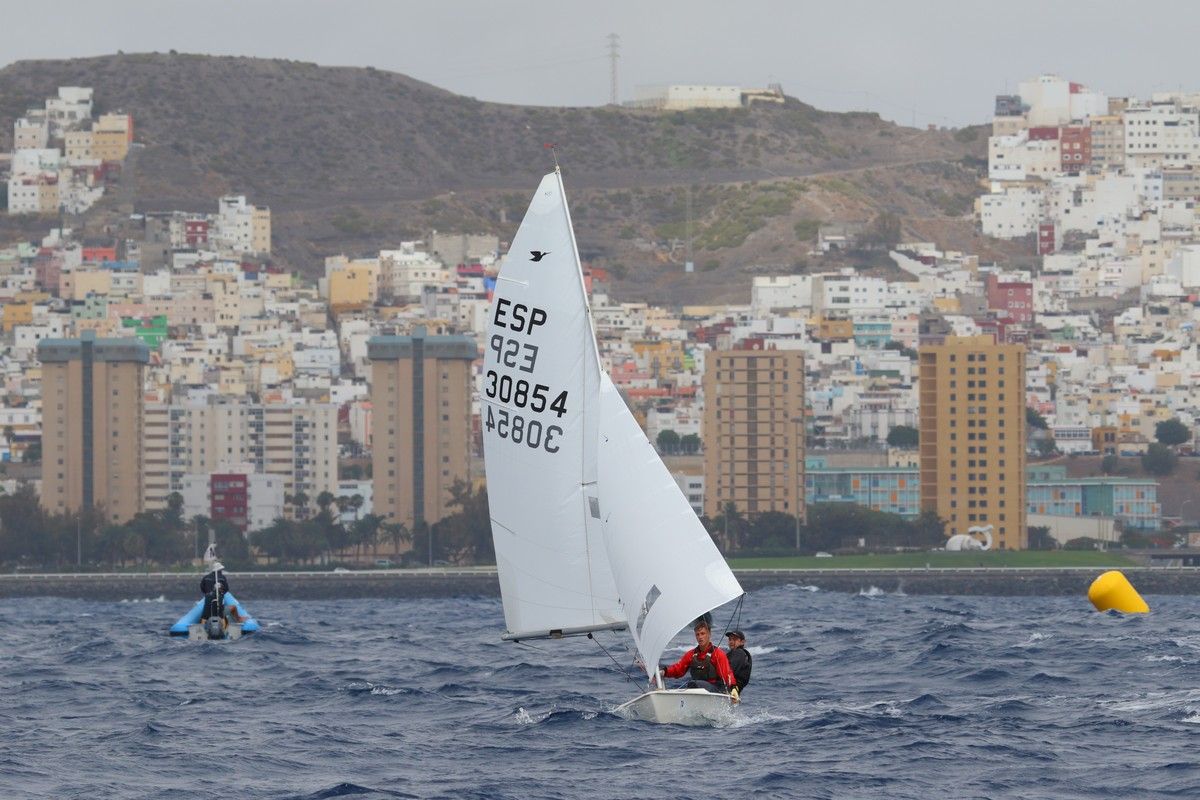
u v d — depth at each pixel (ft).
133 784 510.99
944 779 504.43
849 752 545.03
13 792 498.28
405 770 529.45
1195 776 501.97
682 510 561.02
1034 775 508.94
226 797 491.31
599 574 573.33
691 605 556.10
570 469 573.74
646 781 503.20
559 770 522.88
